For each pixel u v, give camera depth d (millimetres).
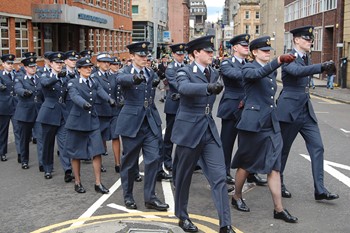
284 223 6176
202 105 5621
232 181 7961
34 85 9445
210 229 5969
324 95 25469
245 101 6379
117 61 9477
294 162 9602
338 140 12266
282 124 6969
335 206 6836
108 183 8258
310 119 6957
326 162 9570
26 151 9555
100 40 38531
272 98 6191
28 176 8898
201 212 6641
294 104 6855
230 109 7770
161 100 22500
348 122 15703
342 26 30844
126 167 6812
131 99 6684
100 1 37031
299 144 11555
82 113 7586
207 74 5664
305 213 6547
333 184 7945
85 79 7660
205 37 5547
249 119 6156
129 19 52031
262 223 6172
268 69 5742
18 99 9562
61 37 28641
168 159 8969
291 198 7215
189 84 5285
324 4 35156
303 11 43000
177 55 8703
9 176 8906
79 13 26250
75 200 7293
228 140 7926
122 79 6477
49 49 26562
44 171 8984
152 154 6668
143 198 7332
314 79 37094
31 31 23531
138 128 6566
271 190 6258
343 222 6203
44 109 8562
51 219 6438
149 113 6711
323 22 35344
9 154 11086
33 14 23297
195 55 5629
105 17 33938
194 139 5586
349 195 7348
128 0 51406
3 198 7449
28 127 9438
